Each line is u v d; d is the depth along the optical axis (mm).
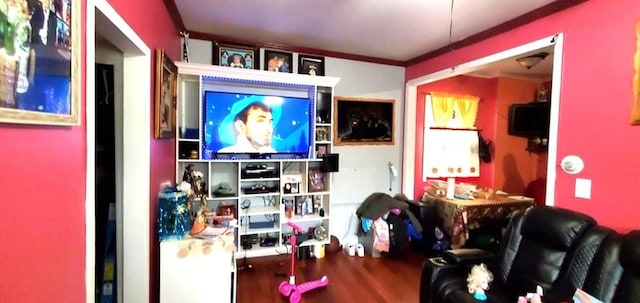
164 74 2104
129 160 1771
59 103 874
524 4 2287
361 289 2715
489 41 2852
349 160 3881
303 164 3551
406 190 4066
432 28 2848
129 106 1760
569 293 1768
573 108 2105
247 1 2371
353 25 2826
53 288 903
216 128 3064
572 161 2084
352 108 3844
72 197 1003
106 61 1753
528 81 4535
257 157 3236
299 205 3586
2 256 701
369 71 3912
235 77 3057
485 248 3551
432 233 3590
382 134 4016
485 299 1873
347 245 3740
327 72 3697
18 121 708
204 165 3221
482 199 3590
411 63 3975
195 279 1909
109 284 1918
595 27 1982
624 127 1835
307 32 3043
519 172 4535
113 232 1930
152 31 1893
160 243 1872
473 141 4359
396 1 2316
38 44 777
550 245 1991
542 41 2332
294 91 3566
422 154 4160
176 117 2682
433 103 4133
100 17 1194
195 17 2715
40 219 838
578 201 2074
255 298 2531
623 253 1609
